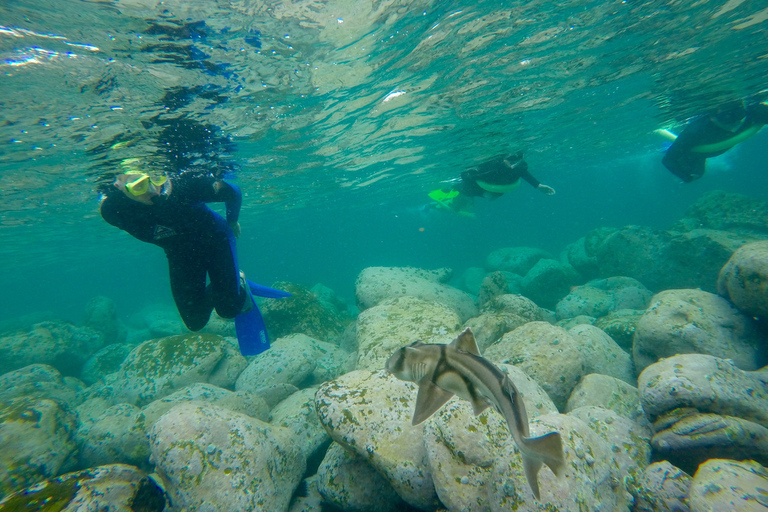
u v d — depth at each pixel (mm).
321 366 9227
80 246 30438
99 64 6539
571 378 5531
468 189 14328
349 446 3936
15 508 3387
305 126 12078
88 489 3594
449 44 8625
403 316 7961
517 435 1427
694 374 4008
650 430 4156
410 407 4109
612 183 84875
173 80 7438
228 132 10633
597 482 3000
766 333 5547
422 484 3564
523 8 7656
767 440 3430
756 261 5352
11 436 5383
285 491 4391
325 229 68312
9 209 15211
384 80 9945
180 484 3885
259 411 6855
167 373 9172
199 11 5879
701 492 2844
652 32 9383
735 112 11047
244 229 39594
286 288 13070
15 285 60594
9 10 5145
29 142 8922
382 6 6906
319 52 7902
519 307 8938
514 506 2723
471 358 1713
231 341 11133
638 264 13117
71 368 14844
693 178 12820
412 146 17094
